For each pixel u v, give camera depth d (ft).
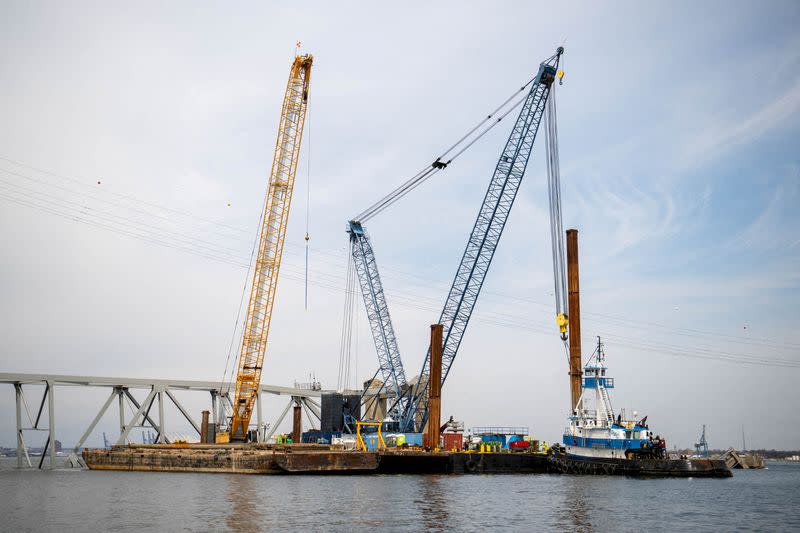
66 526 184.14
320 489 271.28
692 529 186.70
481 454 371.97
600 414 355.36
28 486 310.45
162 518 195.21
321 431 493.36
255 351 424.46
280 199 422.82
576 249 396.98
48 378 470.39
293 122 426.51
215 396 552.00
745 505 242.17
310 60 425.28
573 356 389.80
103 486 301.84
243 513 203.31
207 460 383.04
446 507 219.00
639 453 344.49
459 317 425.28
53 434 467.93
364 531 174.19
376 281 520.83
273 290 422.00
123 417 499.10
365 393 551.18
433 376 385.91
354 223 530.68
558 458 367.86
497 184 415.44
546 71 411.34
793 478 482.28
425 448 385.50
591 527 185.37
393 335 510.17
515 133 416.46
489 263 418.92
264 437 542.16
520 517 200.13
